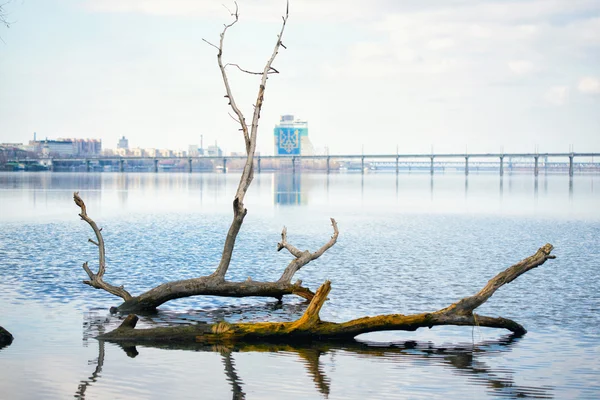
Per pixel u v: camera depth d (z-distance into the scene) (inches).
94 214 3550.7
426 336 965.2
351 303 1194.0
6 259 1708.9
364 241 2305.6
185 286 1107.3
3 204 4205.2
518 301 1218.0
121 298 1206.3
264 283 1139.3
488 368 810.8
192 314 1095.6
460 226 2997.0
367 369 802.2
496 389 734.5
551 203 4985.2
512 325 969.5
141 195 5748.0
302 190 7268.7
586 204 4862.2
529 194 6530.5
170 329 922.7
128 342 906.1
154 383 741.3
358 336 962.1
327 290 935.7
